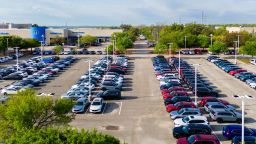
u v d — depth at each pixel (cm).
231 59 9844
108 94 5053
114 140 2128
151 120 4059
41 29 14938
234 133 3409
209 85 5850
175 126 3672
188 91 5584
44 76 6688
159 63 8406
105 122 4000
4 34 15188
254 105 4747
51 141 2056
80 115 4284
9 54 11169
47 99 2998
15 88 5519
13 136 2295
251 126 3847
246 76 6525
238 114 3997
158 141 3388
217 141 3044
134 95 5356
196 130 3378
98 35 17050
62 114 3031
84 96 4944
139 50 13088
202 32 15975
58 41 15575
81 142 2034
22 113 2789
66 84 6281
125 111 4450
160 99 5078
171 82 5753
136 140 3419
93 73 6806
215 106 4253
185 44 12081
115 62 8556
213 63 8912
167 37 12450
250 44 9238
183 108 4122
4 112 2883
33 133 2177
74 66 8519
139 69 8031
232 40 12775
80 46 14850
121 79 6372
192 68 7988
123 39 11688
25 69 7444
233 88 5903
